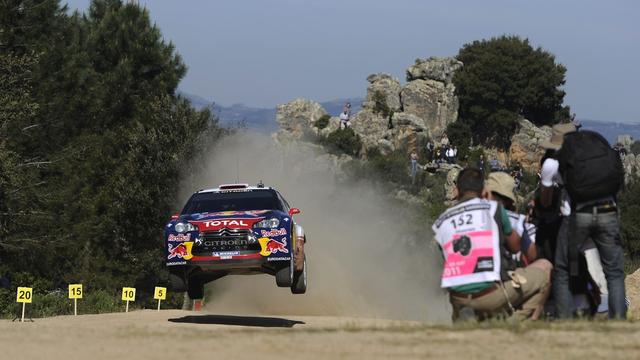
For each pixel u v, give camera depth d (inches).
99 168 5019.7
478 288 1066.7
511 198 1198.3
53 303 3211.1
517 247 1104.8
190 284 1763.0
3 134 4397.1
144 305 4512.8
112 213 4722.0
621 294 1123.9
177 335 994.7
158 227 4805.6
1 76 4315.9
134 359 820.0
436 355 831.7
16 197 4357.8
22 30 5068.9
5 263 4532.5
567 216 1137.4
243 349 873.5
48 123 4950.8
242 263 1628.9
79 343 932.6
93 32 6181.1
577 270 1123.9
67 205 4776.1
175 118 5009.8
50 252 4658.0
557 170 1136.8
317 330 1039.0
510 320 1040.2
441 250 1116.5
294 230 1744.6
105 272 4645.7
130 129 5196.9
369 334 977.5
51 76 5088.6
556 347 863.1
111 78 5684.1
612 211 1115.3
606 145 1117.7
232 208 1749.5
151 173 4835.1
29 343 939.3
